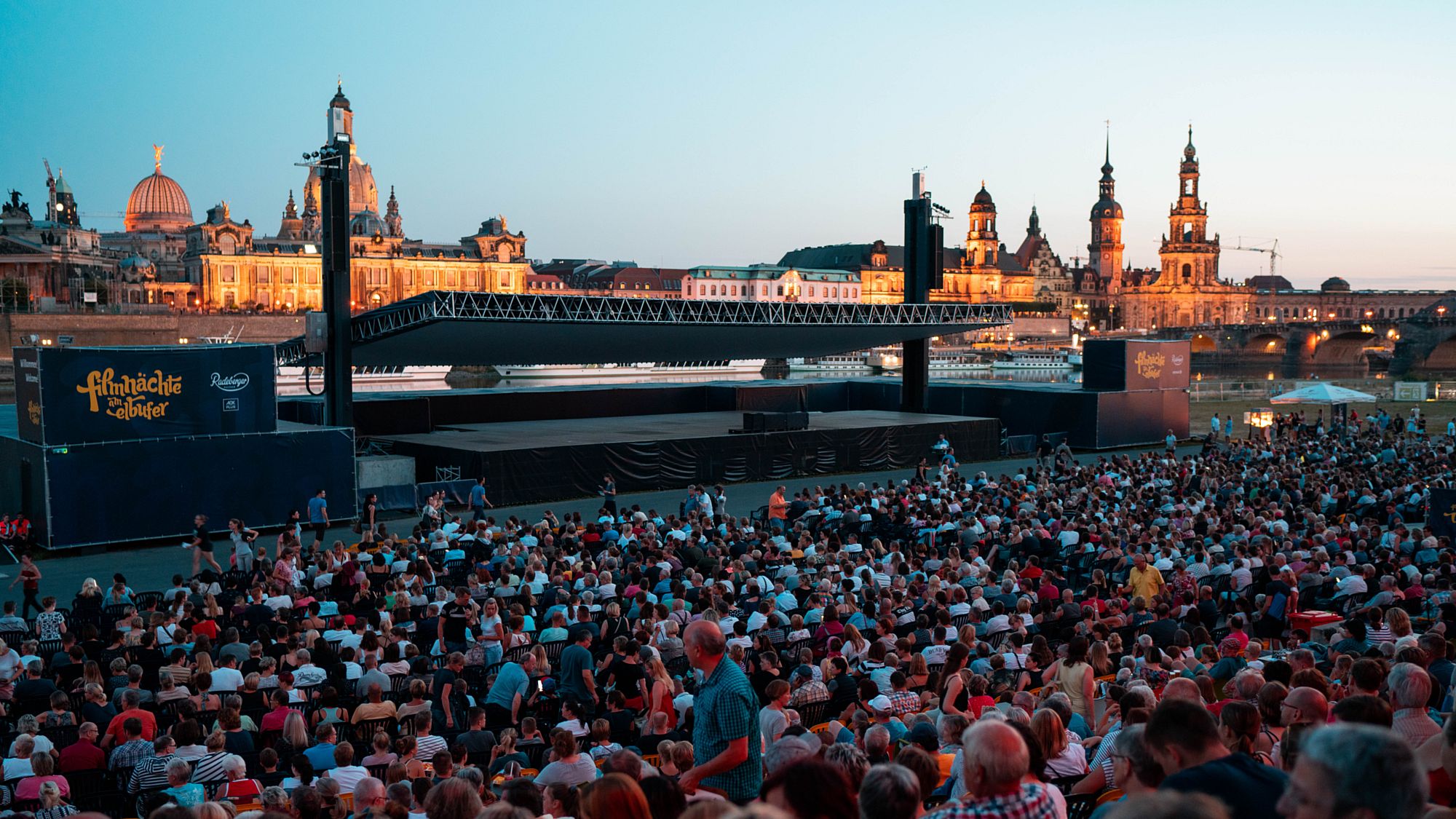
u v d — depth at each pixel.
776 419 51.78
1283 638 19.09
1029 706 11.47
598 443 45.34
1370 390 92.50
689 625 7.80
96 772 11.95
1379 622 15.48
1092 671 13.44
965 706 13.24
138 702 13.37
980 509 30.64
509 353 52.03
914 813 4.59
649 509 42.03
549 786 8.10
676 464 47.31
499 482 42.28
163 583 29.52
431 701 14.89
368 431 52.47
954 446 56.66
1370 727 3.65
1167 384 63.09
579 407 63.44
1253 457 45.53
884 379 73.62
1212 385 92.25
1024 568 24.48
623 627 18.98
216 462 35.41
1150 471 40.06
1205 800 3.32
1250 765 5.10
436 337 45.34
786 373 167.62
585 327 46.81
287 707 13.87
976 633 17.66
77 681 15.78
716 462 48.56
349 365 41.81
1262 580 22.42
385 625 18.09
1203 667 14.31
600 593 21.08
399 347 46.84
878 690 13.44
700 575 21.94
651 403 66.56
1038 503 32.28
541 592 22.22
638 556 24.62
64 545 32.56
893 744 10.92
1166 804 3.34
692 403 68.44
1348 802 3.45
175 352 34.31
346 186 41.34
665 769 9.42
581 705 14.84
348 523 38.72
